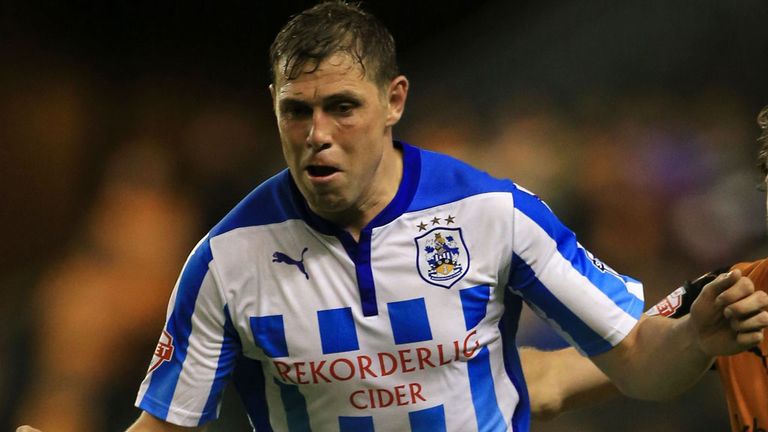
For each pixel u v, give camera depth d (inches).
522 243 509.7
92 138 1273.4
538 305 524.7
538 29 1215.6
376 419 516.7
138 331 1046.4
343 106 477.7
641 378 517.7
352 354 509.0
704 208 1099.3
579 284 515.5
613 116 1167.0
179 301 522.6
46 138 1259.8
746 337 476.7
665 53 1190.3
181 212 1157.7
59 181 1251.2
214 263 515.8
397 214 507.8
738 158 1128.2
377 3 1248.2
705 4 1186.0
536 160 1146.7
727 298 472.1
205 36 1317.7
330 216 505.0
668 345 503.5
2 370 1004.6
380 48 490.3
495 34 1227.9
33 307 1036.5
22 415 995.9
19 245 1213.1
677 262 1090.1
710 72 1180.5
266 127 1293.1
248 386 543.8
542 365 616.4
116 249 1081.4
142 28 1310.3
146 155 1216.2
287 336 512.1
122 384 1024.2
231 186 1220.5
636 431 991.6
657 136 1145.4
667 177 1119.0
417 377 511.5
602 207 1108.5
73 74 1288.1
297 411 529.7
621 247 1091.9
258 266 514.6
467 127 1194.6
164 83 1302.9
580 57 1201.4
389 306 506.3
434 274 506.9
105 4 1300.4
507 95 1205.1
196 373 523.8
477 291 509.4
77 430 1001.5
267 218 518.3
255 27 1322.6
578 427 994.7
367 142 483.5
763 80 1175.0
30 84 1270.9
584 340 524.1
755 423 546.9
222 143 1258.0
